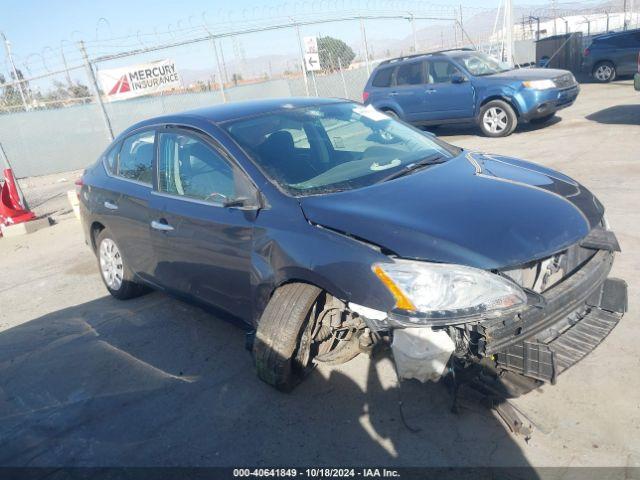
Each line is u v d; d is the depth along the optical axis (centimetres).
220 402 347
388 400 323
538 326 272
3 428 354
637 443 268
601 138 940
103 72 1418
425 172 357
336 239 295
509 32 1709
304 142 388
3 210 888
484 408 302
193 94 1623
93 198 508
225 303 378
